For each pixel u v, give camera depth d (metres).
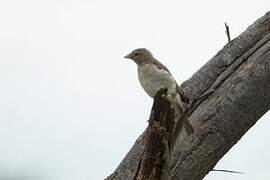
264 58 10.82
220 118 10.34
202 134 10.17
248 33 11.32
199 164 10.05
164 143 9.59
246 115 10.52
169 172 9.80
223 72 11.13
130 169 10.79
